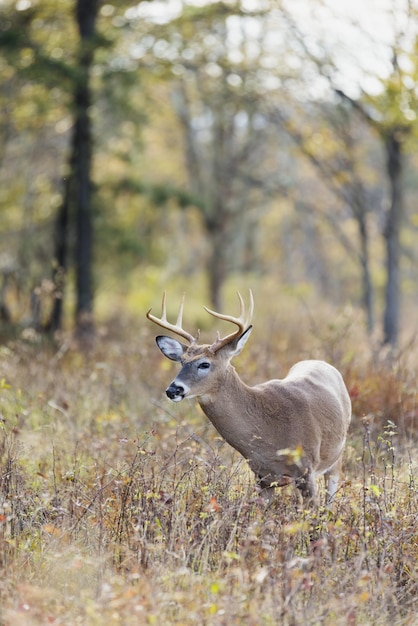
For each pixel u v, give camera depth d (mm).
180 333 8836
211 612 5953
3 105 25500
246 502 7434
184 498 7703
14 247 28750
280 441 8375
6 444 9344
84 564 6816
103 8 23234
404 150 20453
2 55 21594
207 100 30516
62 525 7418
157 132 34406
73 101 22828
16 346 14648
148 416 11242
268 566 6492
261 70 24406
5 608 6273
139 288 29750
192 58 25094
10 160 28828
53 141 29078
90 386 12297
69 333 15812
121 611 6051
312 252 48844
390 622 6398
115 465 8820
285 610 6082
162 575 6551
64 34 23781
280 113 24703
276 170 36094
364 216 22688
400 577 6996
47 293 15719
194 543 6941
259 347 14172
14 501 7781
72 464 9023
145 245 29266
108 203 26641
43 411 10953
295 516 7469
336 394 9211
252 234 44906
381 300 39031
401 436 10781
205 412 8469
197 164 33406
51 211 27375
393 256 21156
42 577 6797
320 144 22766
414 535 7496
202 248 41406
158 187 26562
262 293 29516
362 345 15227
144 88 26703
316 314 22297
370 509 7660
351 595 6285
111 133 27641
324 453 8805
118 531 7430
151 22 23344
